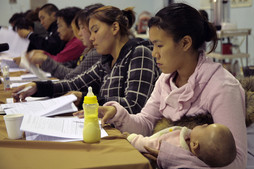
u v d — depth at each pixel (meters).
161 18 1.15
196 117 1.18
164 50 1.17
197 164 1.00
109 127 1.26
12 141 1.02
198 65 1.20
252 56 4.87
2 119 1.36
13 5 4.75
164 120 1.30
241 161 1.03
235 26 4.41
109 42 1.64
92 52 2.24
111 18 1.61
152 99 1.42
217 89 1.13
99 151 0.97
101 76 1.92
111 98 1.52
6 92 1.97
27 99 1.79
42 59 2.50
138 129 1.35
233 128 1.06
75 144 1.01
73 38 3.08
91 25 1.64
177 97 1.24
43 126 1.15
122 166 0.87
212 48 1.25
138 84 1.54
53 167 0.86
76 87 1.91
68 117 1.37
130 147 0.99
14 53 3.28
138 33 5.37
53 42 3.53
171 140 1.09
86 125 1.04
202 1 5.29
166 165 1.03
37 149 1.00
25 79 2.43
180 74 1.26
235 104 1.09
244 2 4.96
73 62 3.06
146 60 1.58
